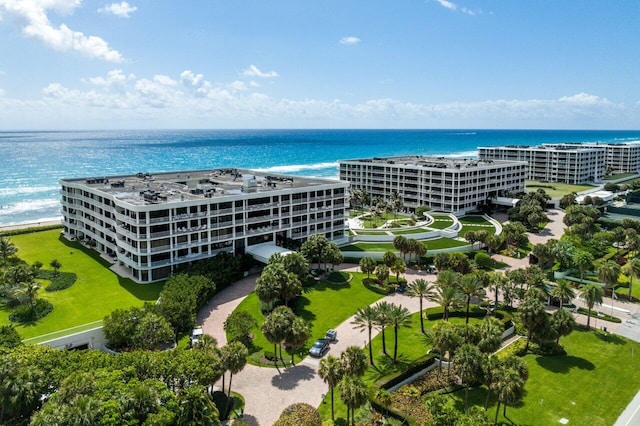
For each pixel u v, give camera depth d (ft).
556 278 392.06
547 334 260.21
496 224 568.41
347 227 515.91
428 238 494.59
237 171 581.94
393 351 264.72
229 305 321.93
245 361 214.90
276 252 379.76
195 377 196.34
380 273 357.82
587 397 225.56
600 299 292.40
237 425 180.75
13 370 187.32
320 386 230.07
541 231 559.38
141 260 340.18
